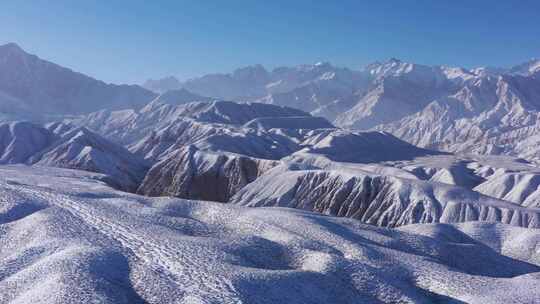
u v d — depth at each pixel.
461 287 40.59
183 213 61.16
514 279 44.34
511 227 67.62
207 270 36.69
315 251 45.06
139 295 33.62
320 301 35.25
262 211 61.19
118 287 33.97
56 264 35.88
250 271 37.38
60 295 31.19
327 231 52.88
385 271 42.38
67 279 33.31
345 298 36.94
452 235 63.78
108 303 30.83
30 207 51.78
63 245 40.69
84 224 47.22
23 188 60.16
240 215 57.97
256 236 47.91
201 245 42.78
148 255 39.84
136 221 49.81
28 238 43.41
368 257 45.38
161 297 32.78
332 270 40.75
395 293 38.03
